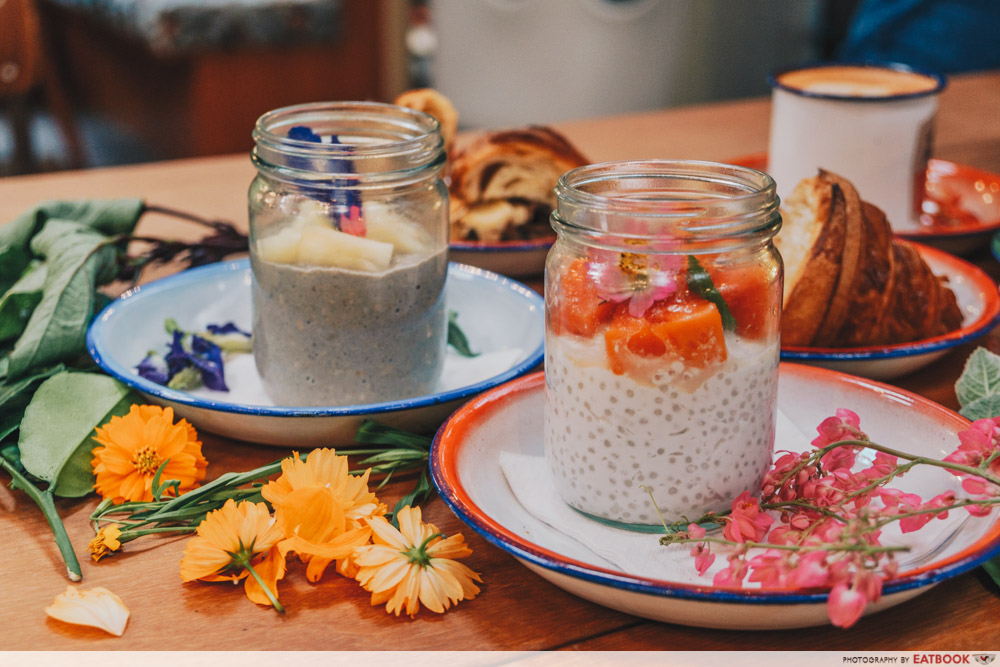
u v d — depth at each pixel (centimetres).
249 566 49
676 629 47
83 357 74
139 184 119
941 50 193
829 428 52
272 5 260
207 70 260
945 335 70
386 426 61
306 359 65
